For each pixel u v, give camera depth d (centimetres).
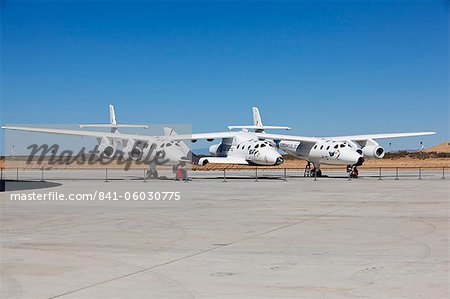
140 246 1258
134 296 821
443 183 3978
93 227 1590
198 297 815
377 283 895
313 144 4997
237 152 4906
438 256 1127
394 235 1417
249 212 1991
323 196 2736
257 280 920
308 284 891
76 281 916
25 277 946
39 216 1884
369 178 4903
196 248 1230
